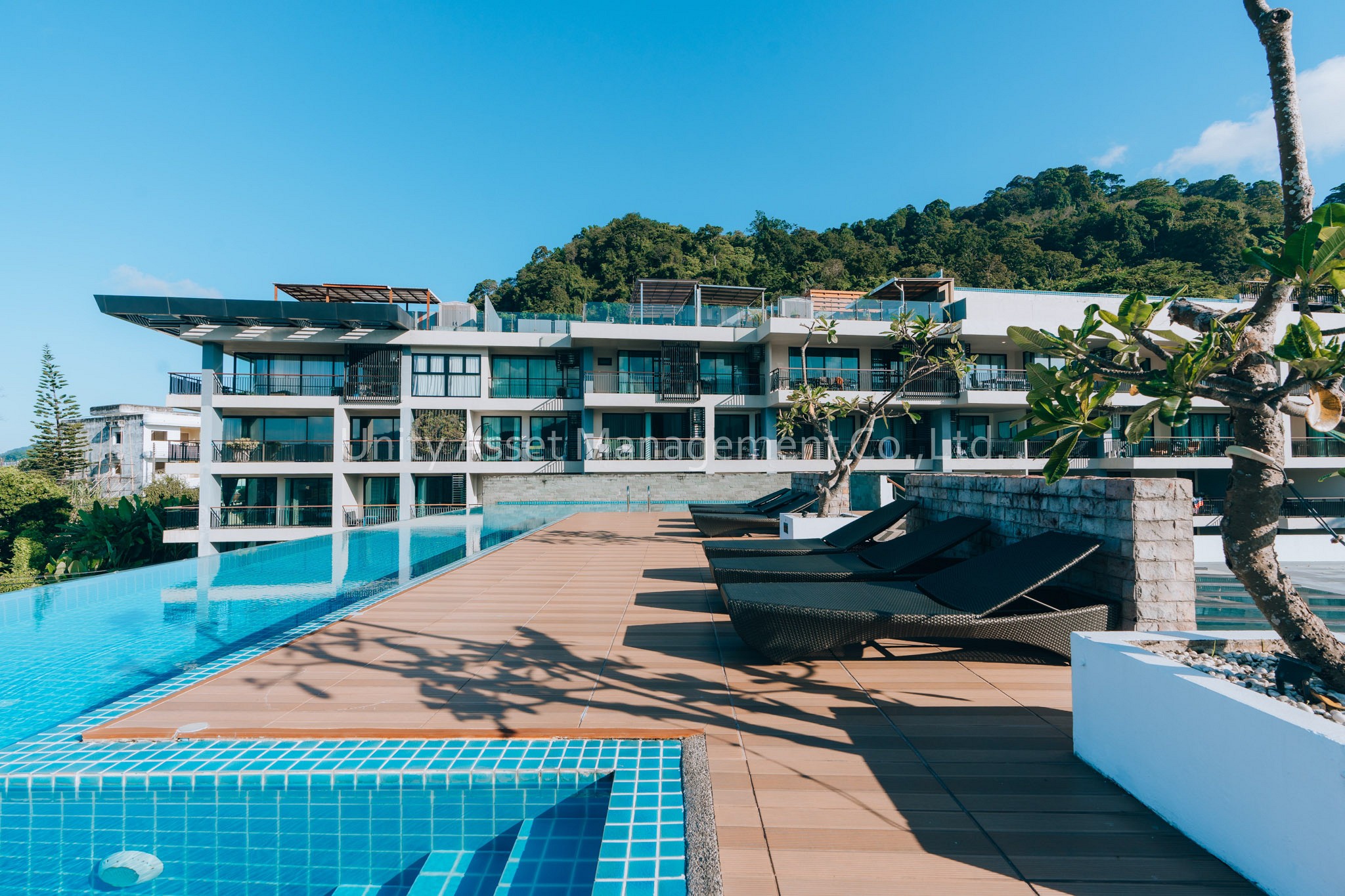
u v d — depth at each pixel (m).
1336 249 1.90
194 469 22.73
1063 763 2.69
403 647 4.50
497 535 14.19
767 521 10.93
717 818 2.24
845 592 4.46
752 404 23.88
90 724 3.13
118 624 5.93
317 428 24.16
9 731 3.27
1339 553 7.11
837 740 2.92
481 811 2.63
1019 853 2.03
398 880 2.46
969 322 22.70
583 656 4.26
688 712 3.27
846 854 2.03
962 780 2.53
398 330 23.36
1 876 2.48
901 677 3.85
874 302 24.02
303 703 3.37
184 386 22.67
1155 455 23.08
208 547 21.89
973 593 3.99
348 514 22.55
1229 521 2.37
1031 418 2.65
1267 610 2.33
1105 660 2.57
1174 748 2.18
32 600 7.17
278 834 2.60
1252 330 2.44
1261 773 1.83
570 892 2.26
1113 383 2.50
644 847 2.10
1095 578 4.24
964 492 6.27
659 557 9.06
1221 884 1.88
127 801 2.63
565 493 22.55
